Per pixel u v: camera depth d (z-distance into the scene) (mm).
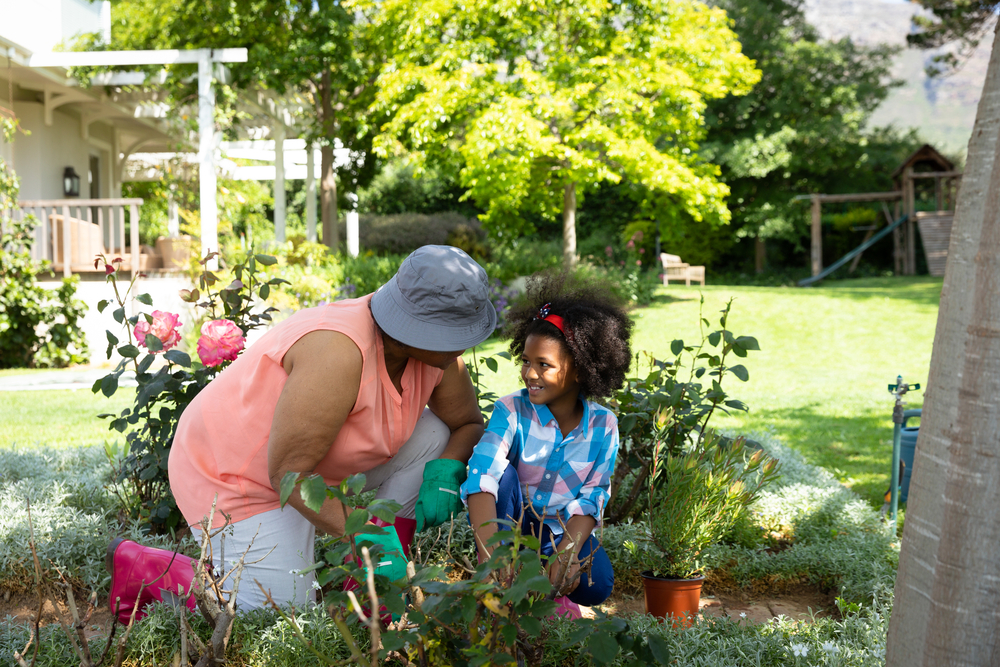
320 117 15828
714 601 2916
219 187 13555
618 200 25156
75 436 5785
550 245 17469
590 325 2264
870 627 2250
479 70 12367
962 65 23781
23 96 12219
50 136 12656
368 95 15125
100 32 12633
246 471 2215
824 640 2166
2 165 10148
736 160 23312
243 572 2271
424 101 11922
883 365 9930
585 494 2373
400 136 13859
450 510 2275
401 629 1712
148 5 16453
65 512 3127
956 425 1414
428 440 2549
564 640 1943
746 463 3057
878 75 27219
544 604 1510
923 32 23781
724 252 26938
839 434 6055
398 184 26219
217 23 13875
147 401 3076
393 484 2551
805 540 3309
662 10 12484
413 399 2305
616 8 12727
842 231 26922
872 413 6938
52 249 11586
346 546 1958
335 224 15758
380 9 13461
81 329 10547
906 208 24031
